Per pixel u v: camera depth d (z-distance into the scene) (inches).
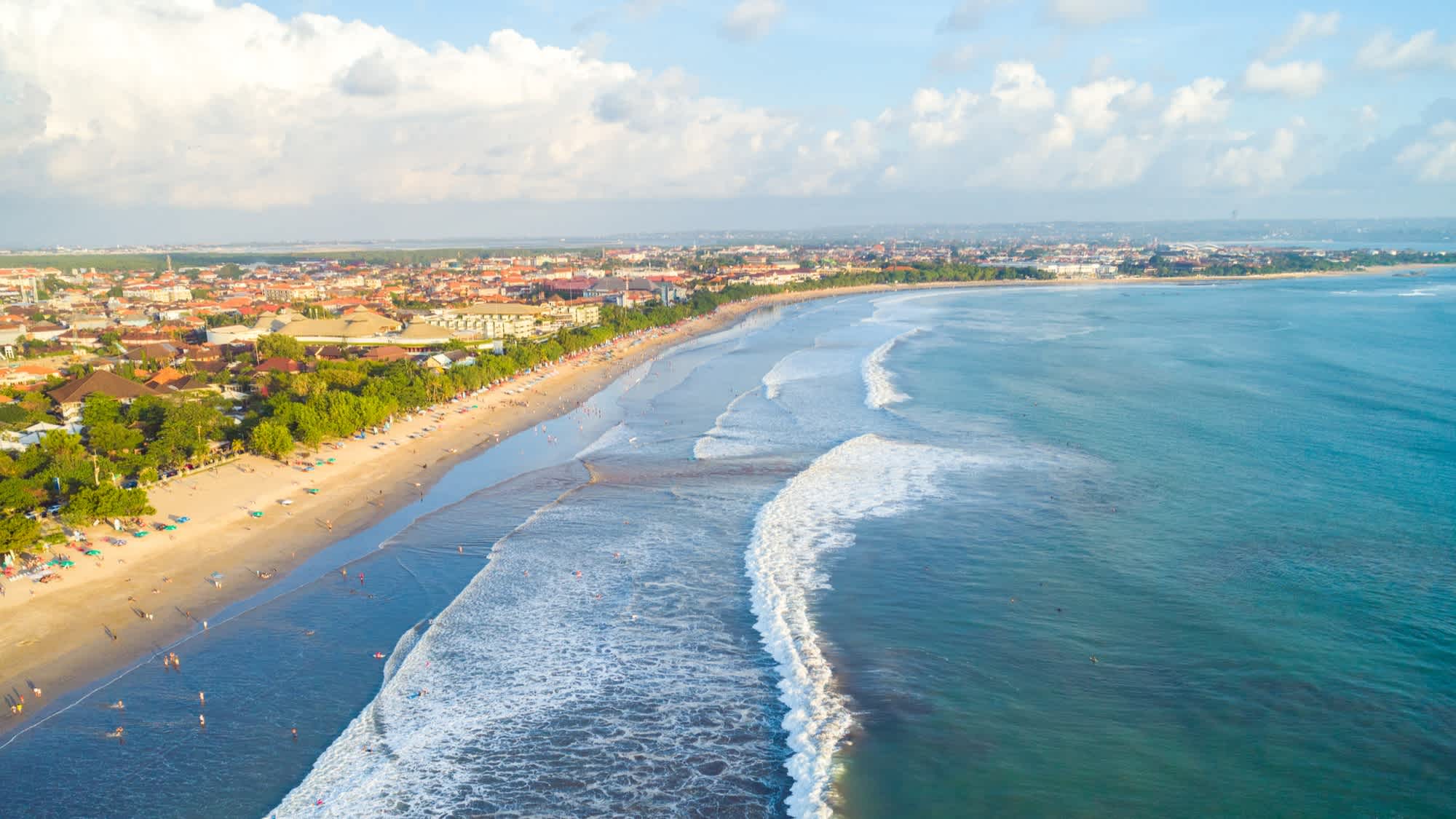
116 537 4234.7
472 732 2736.2
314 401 6382.9
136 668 3127.5
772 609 3481.8
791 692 2906.0
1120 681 2923.2
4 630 3344.0
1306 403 6929.1
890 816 2335.1
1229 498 4628.4
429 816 2364.7
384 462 5767.7
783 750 2628.0
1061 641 3193.9
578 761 2588.6
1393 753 2513.5
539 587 3735.2
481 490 5157.5
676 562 3988.7
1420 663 2965.1
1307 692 2824.8
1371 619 3272.6
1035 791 2412.6
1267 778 2434.8
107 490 4271.7
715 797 2427.4
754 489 5019.7
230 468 5393.7
